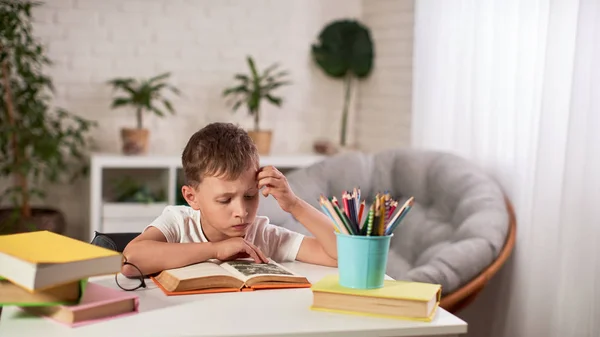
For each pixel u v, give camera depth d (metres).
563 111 2.49
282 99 4.43
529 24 2.68
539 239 2.54
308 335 1.19
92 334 1.15
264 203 2.47
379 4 4.24
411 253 2.72
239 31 4.31
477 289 2.34
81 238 4.16
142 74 4.17
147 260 1.51
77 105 4.08
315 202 2.79
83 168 3.99
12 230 3.59
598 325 2.36
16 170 3.60
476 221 2.48
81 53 4.06
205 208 1.55
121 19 4.11
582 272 2.38
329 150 4.32
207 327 1.20
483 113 2.94
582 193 2.37
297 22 4.41
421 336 1.29
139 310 1.28
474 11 2.99
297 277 1.48
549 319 2.52
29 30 3.66
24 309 1.26
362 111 4.45
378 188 2.89
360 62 4.32
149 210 3.84
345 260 1.33
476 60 2.95
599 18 2.31
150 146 4.21
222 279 1.44
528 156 2.65
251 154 1.54
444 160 2.78
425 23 3.37
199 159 1.51
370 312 1.29
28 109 3.63
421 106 3.41
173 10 4.19
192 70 4.25
